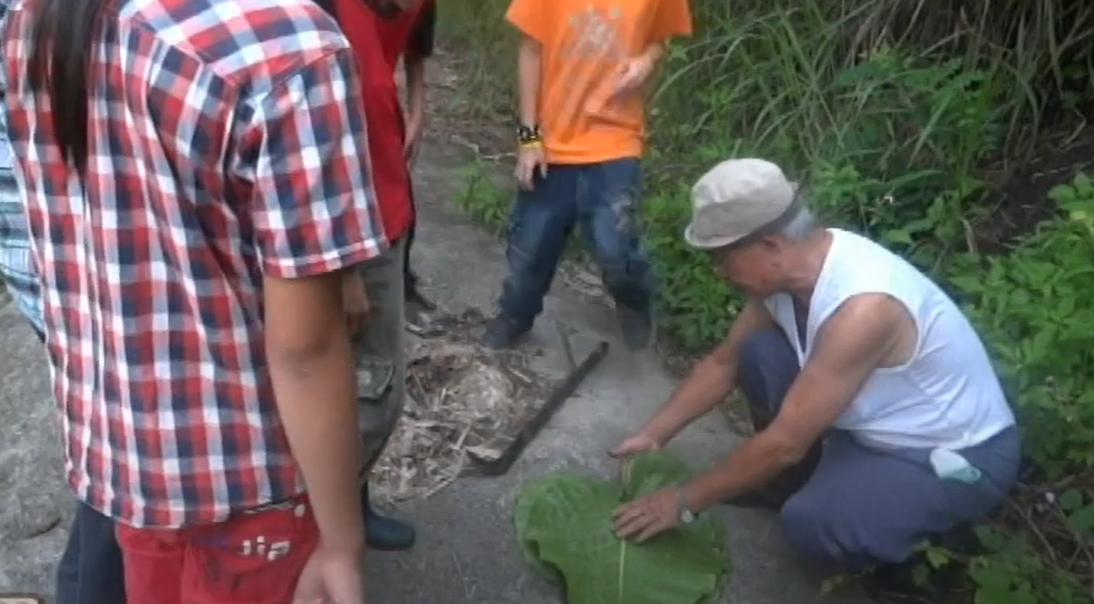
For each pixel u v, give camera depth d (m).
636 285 3.66
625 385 3.70
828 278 2.65
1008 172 4.38
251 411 1.65
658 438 3.07
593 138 3.51
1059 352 3.23
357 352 2.33
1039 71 4.60
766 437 2.72
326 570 1.71
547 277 3.68
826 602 2.93
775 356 2.97
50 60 1.49
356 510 1.70
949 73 4.32
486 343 3.81
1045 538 3.14
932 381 2.74
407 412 3.45
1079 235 3.56
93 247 1.58
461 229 4.56
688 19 3.59
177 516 1.70
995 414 2.85
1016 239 4.11
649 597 2.83
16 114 1.59
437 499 3.16
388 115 2.19
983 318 3.43
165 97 1.43
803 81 4.68
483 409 3.50
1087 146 4.44
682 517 2.86
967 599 2.93
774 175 2.63
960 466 2.78
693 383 3.11
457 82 5.82
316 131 1.44
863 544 2.80
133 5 1.47
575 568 2.86
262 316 1.61
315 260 1.48
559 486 3.06
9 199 1.94
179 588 1.83
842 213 4.15
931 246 4.02
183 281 1.56
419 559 2.96
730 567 2.97
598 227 3.56
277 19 1.45
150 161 1.48
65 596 2.25
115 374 1.64
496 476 3.27
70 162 1.56
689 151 4.78
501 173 5.05
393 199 2.24
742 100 4.81
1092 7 4.50
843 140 4.39
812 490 2.86
